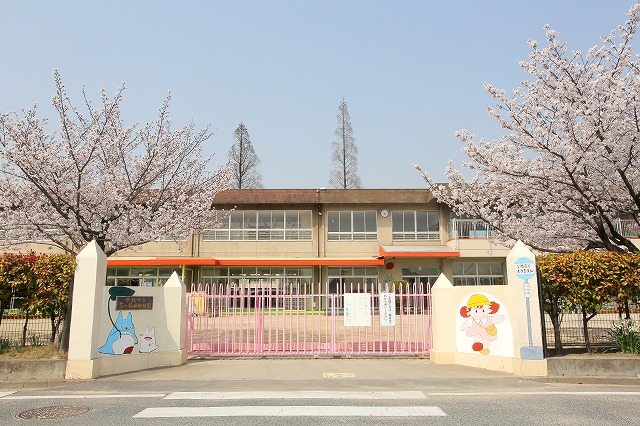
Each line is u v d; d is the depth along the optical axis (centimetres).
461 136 1500
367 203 3144
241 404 742
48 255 1070
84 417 669
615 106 1202
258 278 3058
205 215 1867
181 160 1684
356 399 775
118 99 1547
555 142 1305
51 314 1069
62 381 935
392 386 888
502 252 2925
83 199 1416
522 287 1008
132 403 752
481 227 3091
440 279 1216
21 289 1039
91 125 1510
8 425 635
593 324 1064
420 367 1110
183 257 3039
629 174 1323
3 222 1428
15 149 1326
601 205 1299
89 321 982
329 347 1295
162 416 670
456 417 662
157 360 1116
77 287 997
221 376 1006
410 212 3206
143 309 1107
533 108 1337
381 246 3112
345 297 1289
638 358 961
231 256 3077
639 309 1060
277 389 862
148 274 3016
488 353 1083
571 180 1316
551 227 1479
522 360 979
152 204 1623
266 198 3084
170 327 1155
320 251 3119
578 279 1012
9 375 946
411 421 642
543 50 1299
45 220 1432
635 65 1245
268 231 3136
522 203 1541
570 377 945
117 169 1538
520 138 1370
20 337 1082
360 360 1212
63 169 1400
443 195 1759
